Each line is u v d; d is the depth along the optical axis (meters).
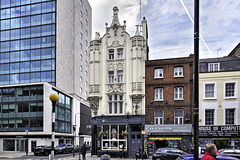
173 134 24.66
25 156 32.03
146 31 33.50
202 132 23.91
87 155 30.52
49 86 47.81
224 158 10.41
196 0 6.11
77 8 67.06
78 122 61.56
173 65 26.34
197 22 6.03
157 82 26.56
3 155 34.41
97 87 28.08
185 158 11.90
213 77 24.61
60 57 63.09
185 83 25.69
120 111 27.42
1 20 67.31
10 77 64.44
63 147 36.16
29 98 47.12
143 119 26.11
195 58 5.95
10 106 48.03
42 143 44.69
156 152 19.19
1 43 66.44
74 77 62.09
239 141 23.09
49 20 64.81
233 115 23.81
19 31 65.94
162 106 26.02
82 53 69.75
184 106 25.36
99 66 28.62
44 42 64.25
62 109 53.28
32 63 64.00
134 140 26.53
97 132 27.56
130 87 27.25
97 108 28.08
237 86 23.84
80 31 68.94
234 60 25.55
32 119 46.16
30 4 66.38
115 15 29.23
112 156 26.53
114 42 28.44
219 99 24.22
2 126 47.66
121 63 27.89
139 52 27.31
